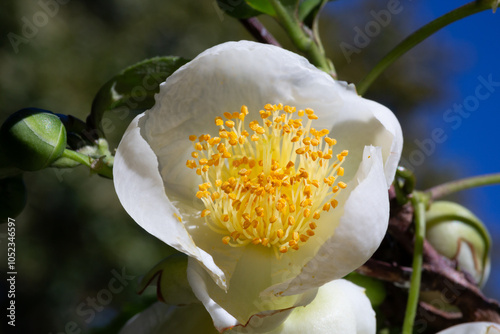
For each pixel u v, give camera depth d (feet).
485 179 0.44
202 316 0.39
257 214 0.40
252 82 0.39
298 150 0.39
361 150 0.39
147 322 0.40
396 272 0.43
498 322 0.43
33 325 1.46
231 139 0.39
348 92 0.39
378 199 0.35
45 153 0.40
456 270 0.45
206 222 0.39
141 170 0.36
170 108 0.38
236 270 0.39
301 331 0.37
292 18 0.42
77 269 1.52
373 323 0.38
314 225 0.39
